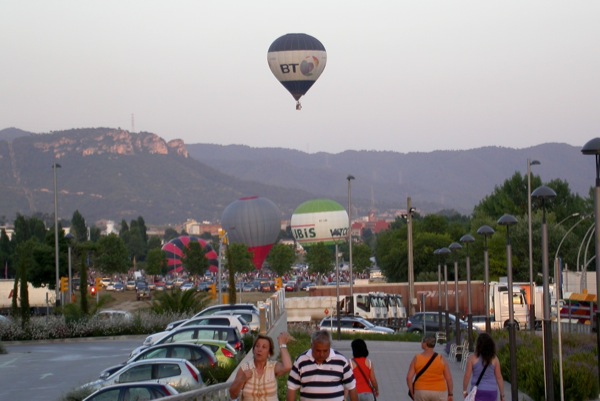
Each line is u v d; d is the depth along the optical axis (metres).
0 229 196.75
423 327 58.75
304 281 175.75
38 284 100.88
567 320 55.56
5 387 33.94
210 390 16.67
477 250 93.12
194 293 62.38
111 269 163.00
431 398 16.14
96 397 20.83
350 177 82.44
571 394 24.02
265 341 12.40
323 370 12.28
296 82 81.31
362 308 72.81
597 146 19.42
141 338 57.22
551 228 88.94
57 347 51.72
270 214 147.12
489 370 16.19
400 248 105.25
